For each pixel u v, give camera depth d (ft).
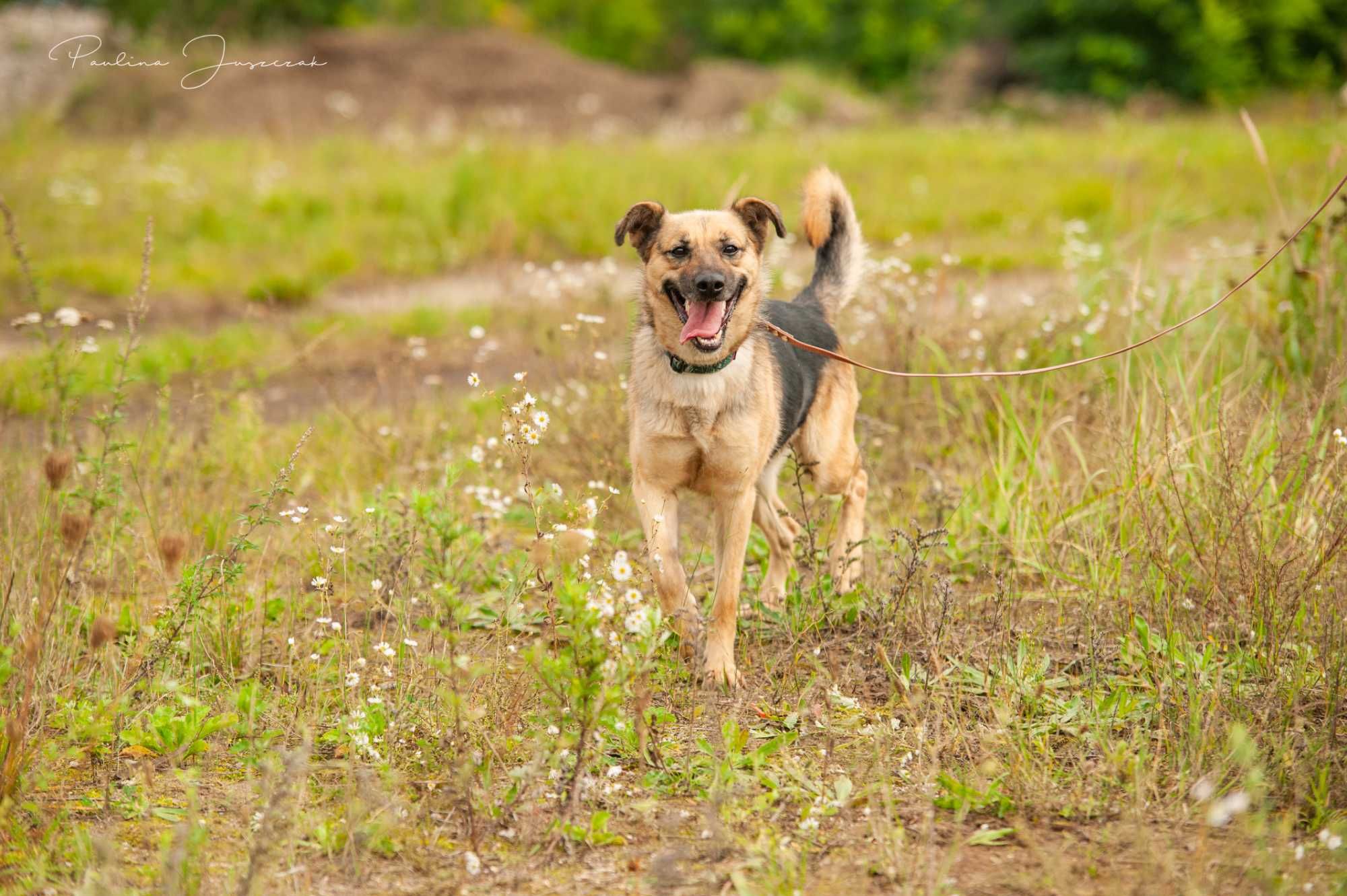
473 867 16.78
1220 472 25.90
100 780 19.34
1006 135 99.19
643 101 121.90
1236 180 71.20
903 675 22.30
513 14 171.22
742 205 26.27
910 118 124.16
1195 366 30.76
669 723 21.26
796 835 17.67
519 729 20.48
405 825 17.93
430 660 20.98
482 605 26.05
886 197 73.67
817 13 153.89
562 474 33.53
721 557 25.07
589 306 44.75
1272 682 20.90
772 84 124.57
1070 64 131.44
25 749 18.63
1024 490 29.43
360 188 75.61
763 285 26.50
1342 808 17.62
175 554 17.98
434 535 26.30
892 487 32.50
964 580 27.66
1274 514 25.20
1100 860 16.80
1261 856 16.17
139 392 43.88
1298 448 26.55
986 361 36.24
